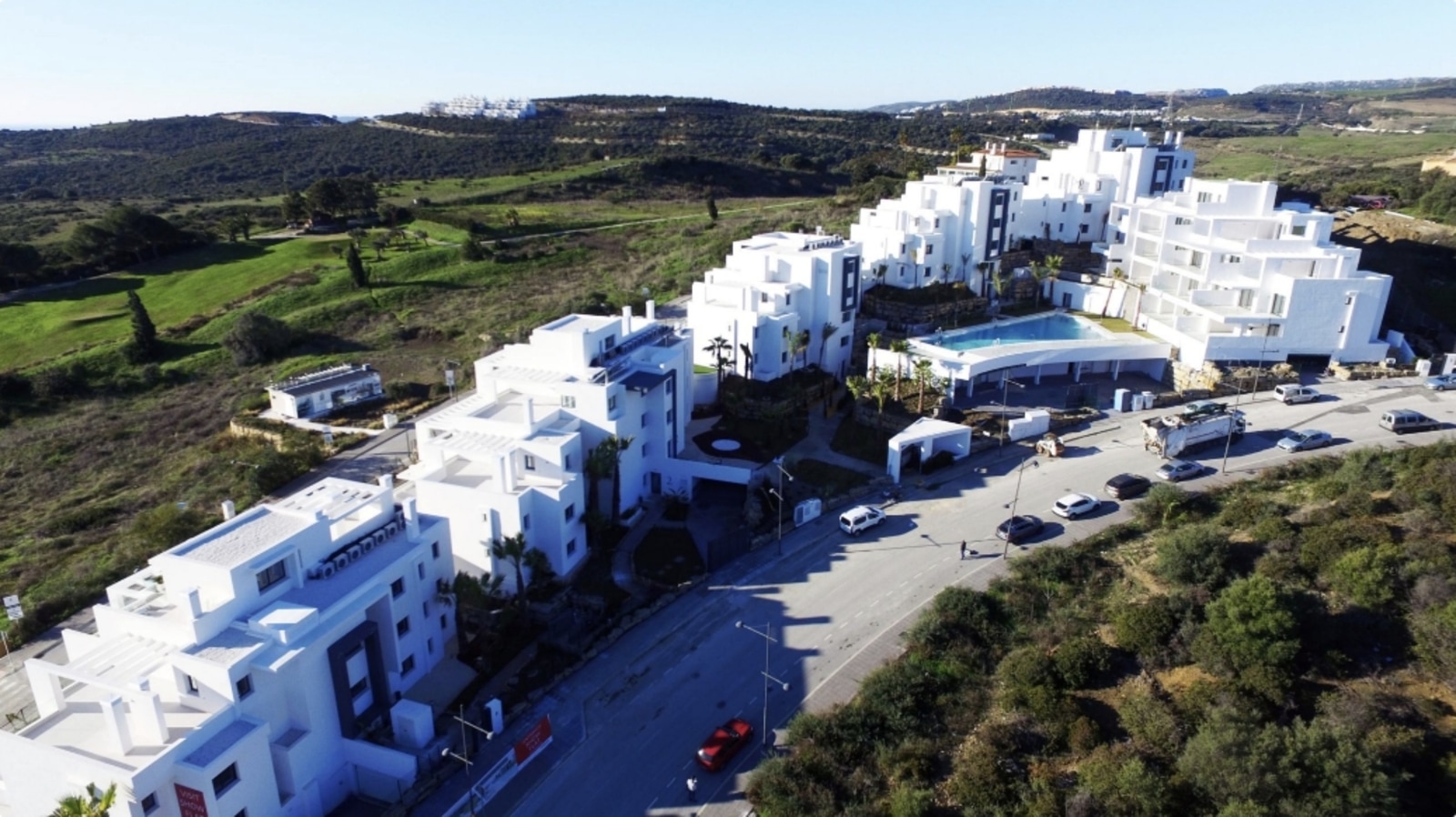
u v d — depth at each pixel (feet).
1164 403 249.55
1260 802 110.52
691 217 525.34
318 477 237.25
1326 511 164.55
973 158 451.53
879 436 240.12
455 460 190.08
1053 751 128.88
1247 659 132.05
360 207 523.29
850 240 339.98
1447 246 347.77
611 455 190.80
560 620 167.73
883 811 120.88
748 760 134.62
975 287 326.03
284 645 121.90
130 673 115.75
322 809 129.80
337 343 353.92
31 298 395.75
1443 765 114.21
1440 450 178.40
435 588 156.97
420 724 135.13
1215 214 302.04
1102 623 152.25
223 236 479.00
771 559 187.93
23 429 287.89
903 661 149.48
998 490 207.92
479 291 409.69
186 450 267.39
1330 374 262.26
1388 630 136.67
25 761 111.45
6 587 191.01
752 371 265.13
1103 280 311.88
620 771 133.69
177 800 110.83
